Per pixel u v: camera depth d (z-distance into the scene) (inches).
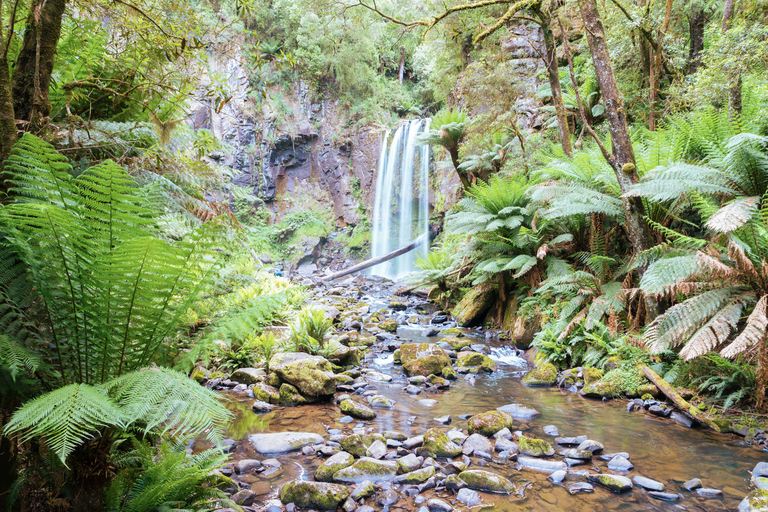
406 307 401.1
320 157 887.1
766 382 138.6
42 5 79.2
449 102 559.8
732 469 112.8
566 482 106.1
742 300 143.9
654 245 200.4
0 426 58.3
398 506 94.8
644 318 201.6
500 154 363.6
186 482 66.3
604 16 296.2
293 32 792.9
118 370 69.2
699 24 302.8
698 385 160.9
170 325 70.4
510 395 181.0
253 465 111.0
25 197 64.5
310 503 93.4
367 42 809.5
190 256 67.0
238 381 188.4
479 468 113.7
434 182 701.9
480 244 303.4
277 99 850.1
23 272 61.2
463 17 348.2
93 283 62.1
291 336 220.7
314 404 166.1
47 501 58.4
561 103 280.7
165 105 139.3
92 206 62.0
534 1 236.7
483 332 299.7
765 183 162.1
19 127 74.7
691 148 207.0
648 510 93.4
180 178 120.3
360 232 847.7
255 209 832.9
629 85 309.3
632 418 152.1
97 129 97.3
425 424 145.8
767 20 214.8
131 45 127.5
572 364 209.6
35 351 60.3
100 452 62.5
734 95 203.6
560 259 260.4
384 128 833.5
